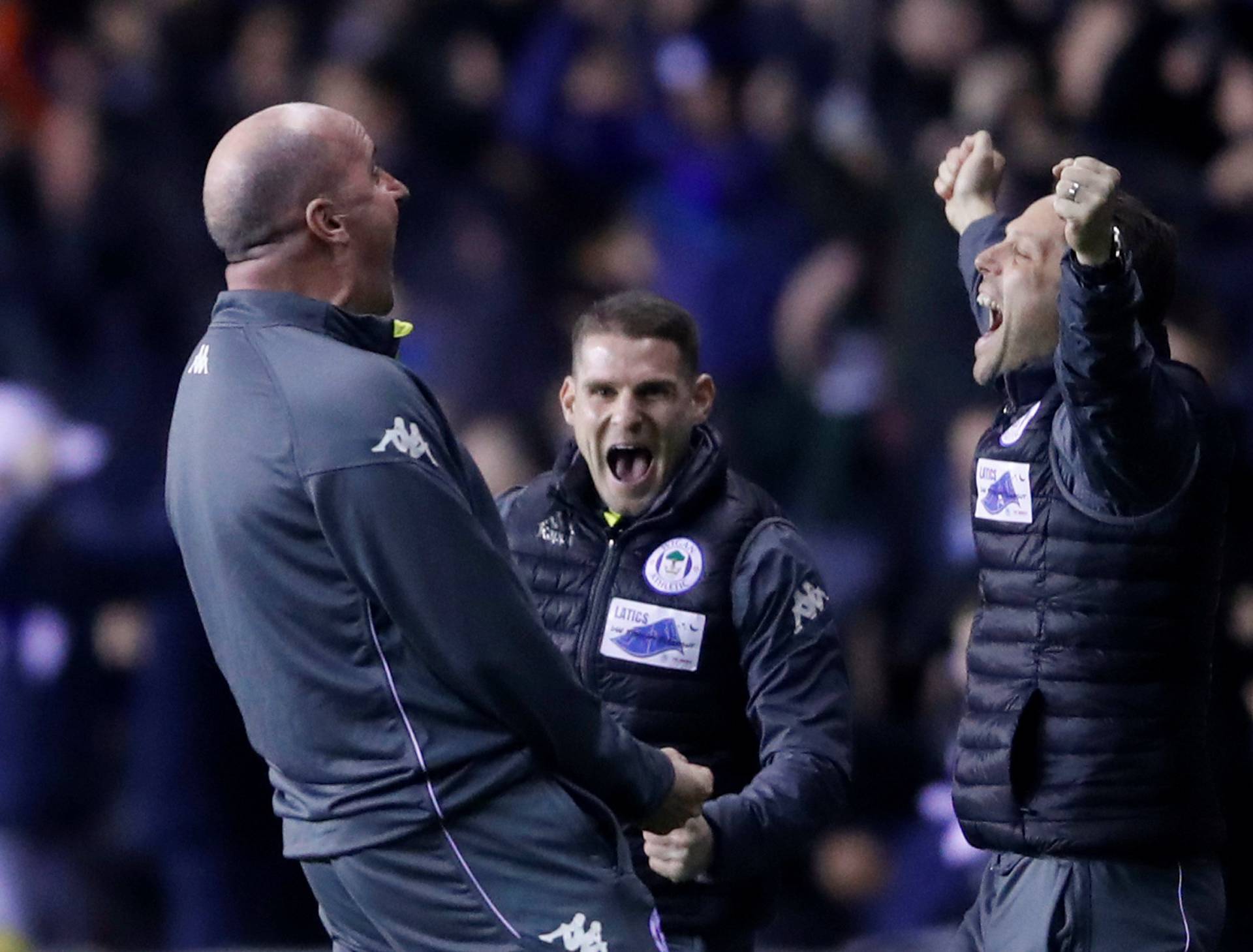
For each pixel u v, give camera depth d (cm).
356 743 1273
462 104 3109
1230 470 1402
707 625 1485
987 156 1609
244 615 1287
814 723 1468
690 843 1382
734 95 2983
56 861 2477
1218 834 1384
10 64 3139
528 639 1265
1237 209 2703
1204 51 2809
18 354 2816
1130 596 1351
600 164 3105
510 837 1279
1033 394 1405
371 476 1252
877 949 2166
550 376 2855
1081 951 1361
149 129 3041
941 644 2375
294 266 1315
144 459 2630
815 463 2738
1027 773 1371
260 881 2419
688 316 1524
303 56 3181
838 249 2822
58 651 2495
